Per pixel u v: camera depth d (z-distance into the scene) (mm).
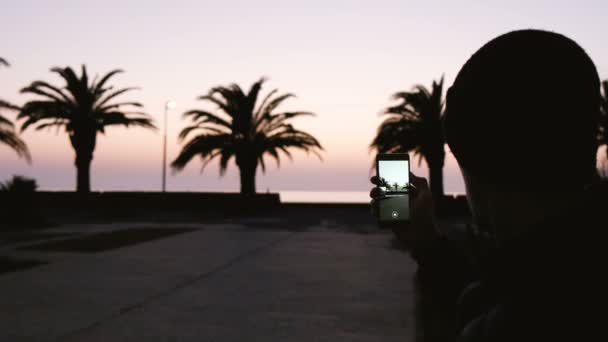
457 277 932
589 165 553
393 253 11086
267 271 8641
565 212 543
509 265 558
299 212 30984
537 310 529
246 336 4805
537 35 579
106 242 13422
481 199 621
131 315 5594
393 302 6160
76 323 5258
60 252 11266
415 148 27797
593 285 506
